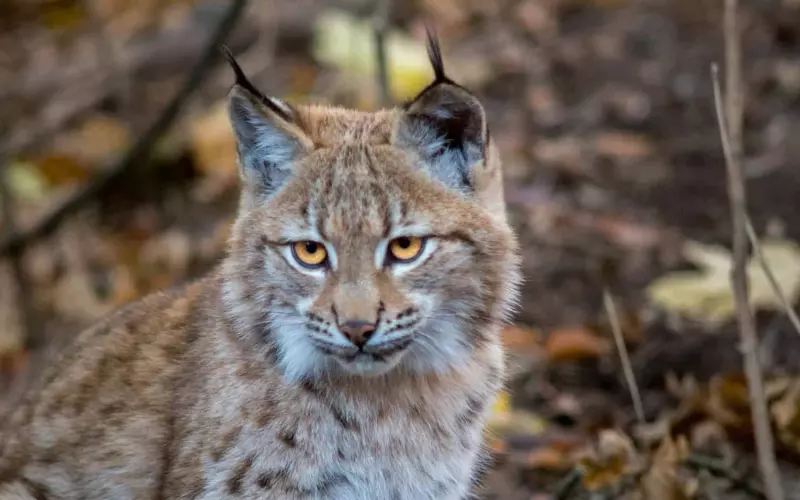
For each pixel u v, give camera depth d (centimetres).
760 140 1570
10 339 1320
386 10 1281
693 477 969
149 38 1872
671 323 1238
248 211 791
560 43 1831
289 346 771
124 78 1762
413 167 767
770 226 1381
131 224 1539
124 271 1437
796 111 1623
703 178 1509
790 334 1194
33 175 1573
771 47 1770
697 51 1772
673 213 1448
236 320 789
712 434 1034
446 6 1894
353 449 784
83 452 826
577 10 1936
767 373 1107
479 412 823
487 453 892
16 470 845
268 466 773
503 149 1569
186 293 885
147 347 846
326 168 762
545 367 1182
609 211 1458
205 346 808
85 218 1540
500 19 1894
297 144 774
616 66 1762
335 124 800
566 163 1540
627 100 1675
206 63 1353
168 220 1539
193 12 1869
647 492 926
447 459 809
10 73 1850
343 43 1638
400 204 751
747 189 1477
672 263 1358
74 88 1766
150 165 1584
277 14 1808
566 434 1085
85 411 838
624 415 1098
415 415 794
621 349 941
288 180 777
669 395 1125
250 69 1730
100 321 918
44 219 1431
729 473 958
